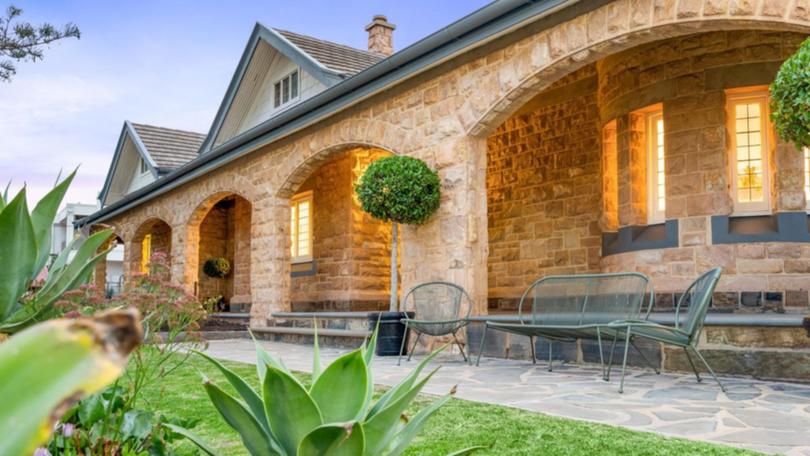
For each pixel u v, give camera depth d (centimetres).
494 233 1169
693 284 489
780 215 732
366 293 1228
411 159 753
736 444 298
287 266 1097
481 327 714
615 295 541
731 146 779
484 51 715
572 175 1055
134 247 1664
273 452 140
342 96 905
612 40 593
